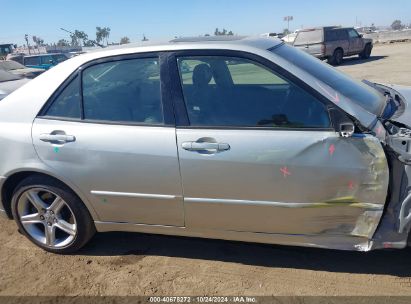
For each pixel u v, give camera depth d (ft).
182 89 8.96
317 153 8.04
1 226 12.51
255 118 8.57
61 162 9.50
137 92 9.23
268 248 10.39
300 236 8.79
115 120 9.28
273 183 8.35
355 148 7.83
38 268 10.21
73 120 9.56
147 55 9.24
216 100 8.88
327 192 8.18
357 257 9.73
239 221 8.94
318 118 8.14
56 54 76.13
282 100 8.56
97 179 9.40
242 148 8.33
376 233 8.28
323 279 9.05
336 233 8.56
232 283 9.17
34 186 10.09
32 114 9.85
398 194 8.04
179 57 9.06
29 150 9.70
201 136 8.57
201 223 9.24
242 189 8.55
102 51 9.67
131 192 9.30
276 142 8.20
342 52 65.21
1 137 9.93
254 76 8.81
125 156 9.03
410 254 9.68
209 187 8.71
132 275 9.71
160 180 8.97
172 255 10.43
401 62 56.59
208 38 9.86
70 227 10.34
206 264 9.95
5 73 26.99
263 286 9.00
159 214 9.41
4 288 9.50
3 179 10.17
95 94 9.50
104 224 10.02
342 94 8.51
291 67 8.47
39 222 10.66
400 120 8.72
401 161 7.75
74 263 10.34
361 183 7.95
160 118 8.97
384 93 10.23
